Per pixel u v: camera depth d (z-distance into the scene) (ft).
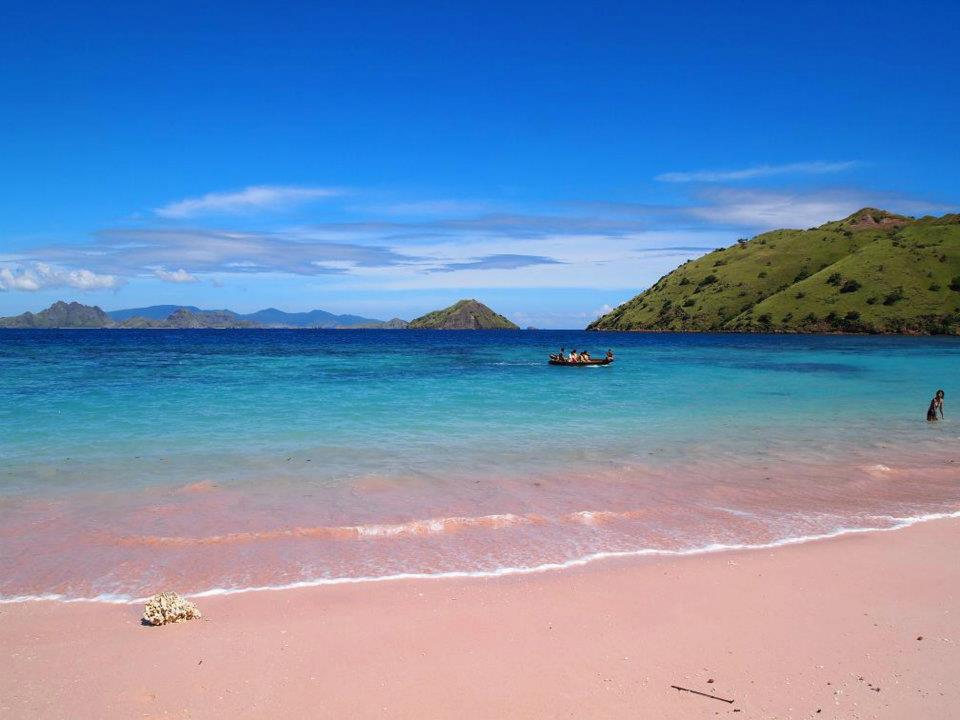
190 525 40.63
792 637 27.43
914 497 50.08
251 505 44.86
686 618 29.09
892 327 498.28
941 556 37.29
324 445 65.36
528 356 262.26
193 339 533.96
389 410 90.89
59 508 43.52
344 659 25.03
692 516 44.32
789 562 36.09
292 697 22.36
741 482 53.31
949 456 64.90
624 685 23.50
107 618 28.40
